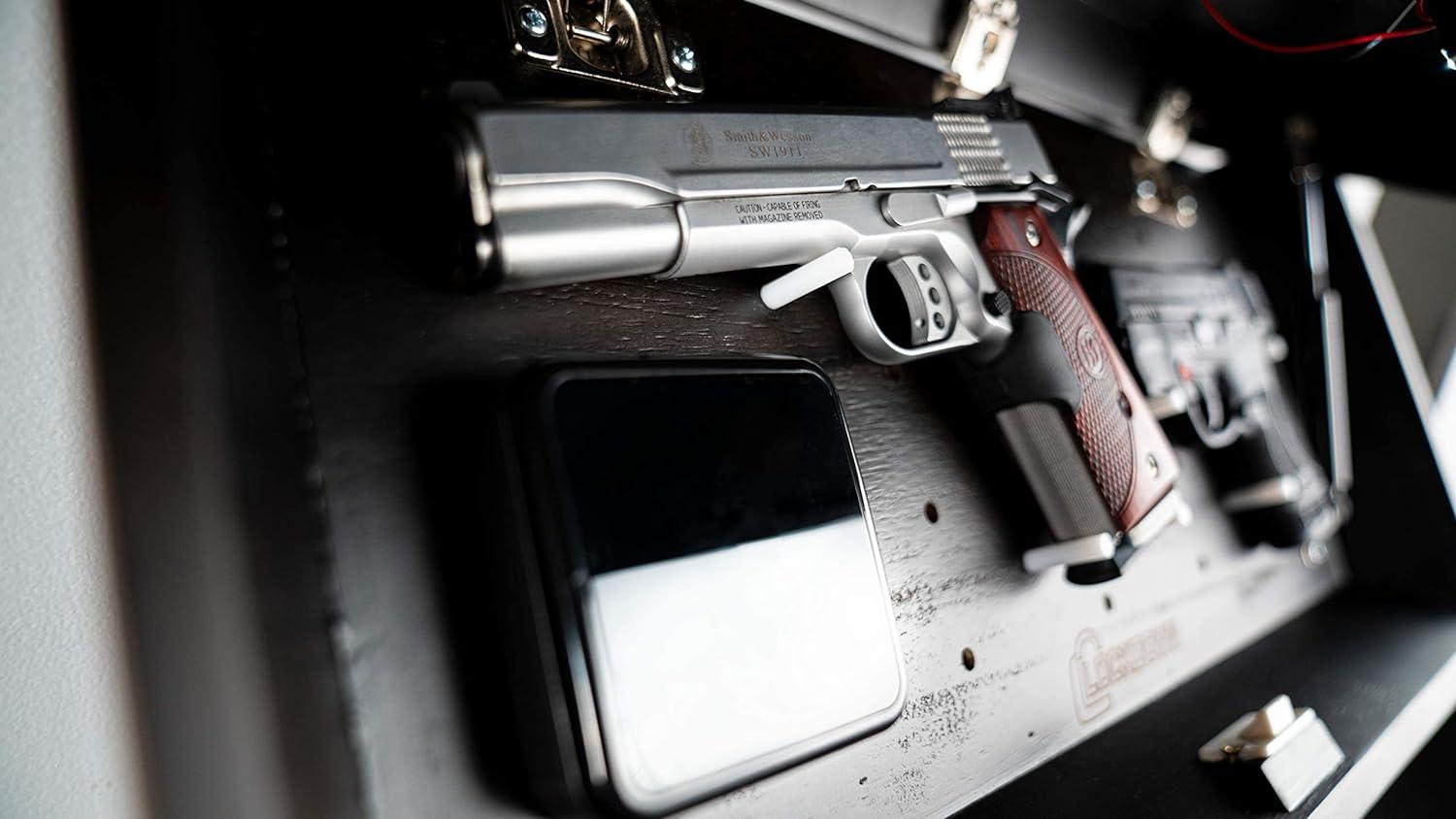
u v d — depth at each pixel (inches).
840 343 12.3
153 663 8.7
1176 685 15.5
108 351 8.7
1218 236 20.3
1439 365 25.3
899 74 14.1
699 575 8.8
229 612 8.0
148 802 8.9
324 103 9.0
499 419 8.5
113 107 8.5
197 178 8.2
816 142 10.9
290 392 8.4
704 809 9.6
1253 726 13.1
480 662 8.8
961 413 13.4
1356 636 18.1
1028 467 13.0
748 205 10.2
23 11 8.6
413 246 9.2
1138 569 15.6
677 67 11.1
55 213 8.7
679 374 9.2
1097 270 16.2
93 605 8.9
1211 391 17.3
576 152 8.9
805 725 9.1
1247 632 17.6
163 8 8.3
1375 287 21.4
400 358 9.0
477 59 9.9
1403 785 14.4
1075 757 13.1
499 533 8.5
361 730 8.1
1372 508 21.2
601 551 8.4
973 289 12.4
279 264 8.5
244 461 8.0
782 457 9.6
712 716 8.6
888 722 9.7
